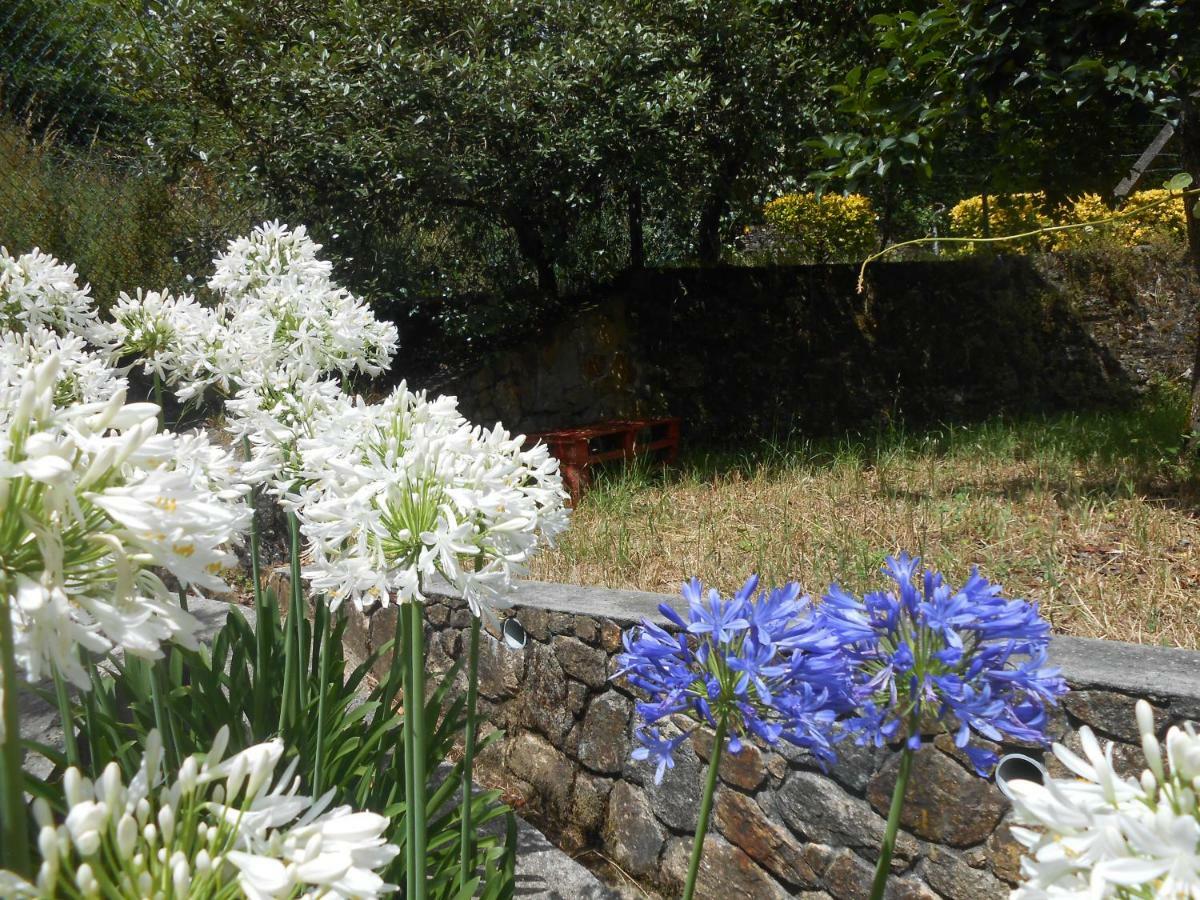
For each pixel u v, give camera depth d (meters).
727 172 7.35
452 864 2.21
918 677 1.27
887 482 5.12
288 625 2.37
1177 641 3.00
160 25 6.06
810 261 9.59
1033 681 1.29
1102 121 5.24
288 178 6.16
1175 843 0.77
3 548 0.84
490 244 7.39
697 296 7.78
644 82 6.49
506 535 1.56
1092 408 7.50
